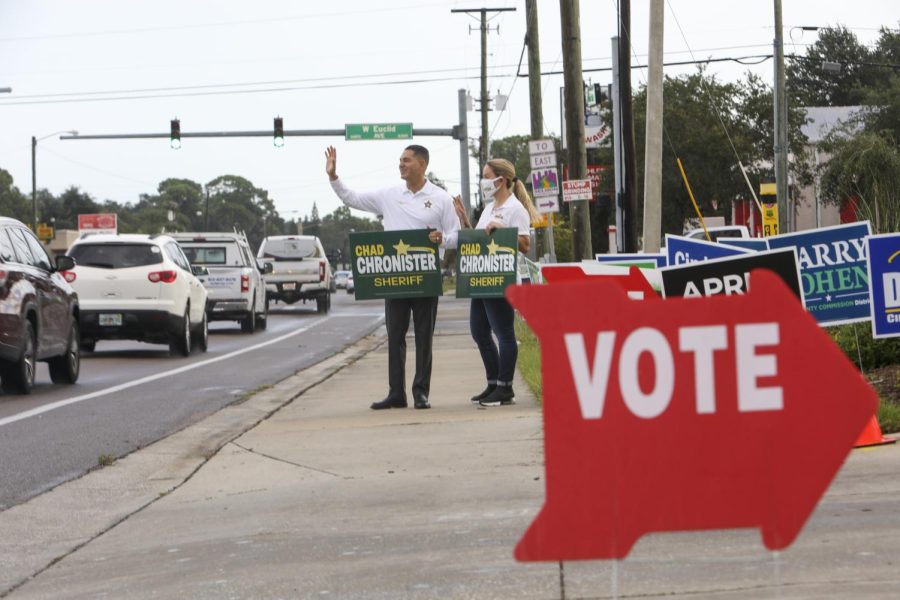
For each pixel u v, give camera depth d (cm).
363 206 1132
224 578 534
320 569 541
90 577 557
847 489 658
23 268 1438
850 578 483
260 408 1253
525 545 309
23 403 1330
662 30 1908
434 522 628
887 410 864
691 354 308
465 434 931
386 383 1434
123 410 1255
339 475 789
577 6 2080
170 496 761
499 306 1099
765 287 309
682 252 1041
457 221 1118
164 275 2039
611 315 308
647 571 508
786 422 309
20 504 750
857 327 1157
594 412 308
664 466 308
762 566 507
